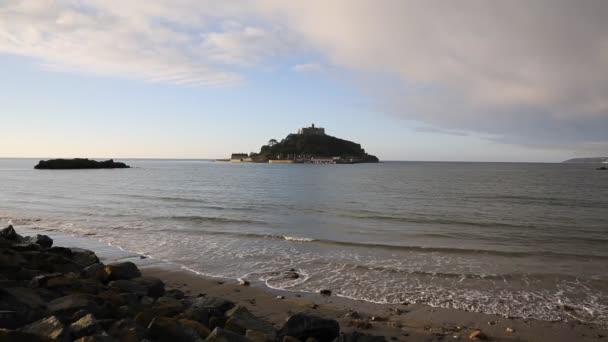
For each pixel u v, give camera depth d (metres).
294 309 9.36
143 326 6.77
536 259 14.32
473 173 106.31
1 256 9.66
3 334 4.98
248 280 11.74
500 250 15.70
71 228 20.16
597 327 8.50
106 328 6.29
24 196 37.00
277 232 19.50
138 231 19.36
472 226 21.95
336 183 61.09
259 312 9.12
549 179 76.75
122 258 14.24
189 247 15.98
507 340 7.83
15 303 6.92
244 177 79.75
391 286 11.17
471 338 7.84
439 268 12.98
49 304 7.28
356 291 10.75
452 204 32.78
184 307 8.29
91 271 10.55
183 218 23.53
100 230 19.61
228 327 6.96
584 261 14.06
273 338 6.71
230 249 15.65
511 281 11.60
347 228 20.91
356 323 8.44
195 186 52.56
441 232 19.95
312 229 20.52
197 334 6.21
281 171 117.25
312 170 127.50
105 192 41.81
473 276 12.05
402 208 29.78
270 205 31.08
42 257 11.41
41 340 5.25
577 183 63.94
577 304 9.83
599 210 29.48
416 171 121.19
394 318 8.91
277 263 13.59
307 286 11.18
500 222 23.39
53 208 28.27
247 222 22.48
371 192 44.34
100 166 127.62
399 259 14.14
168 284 11.30
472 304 9.81
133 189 46.31
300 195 40.16
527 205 32.44
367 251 15.36
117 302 7.84
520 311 9.37
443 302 9.95
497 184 60.03
